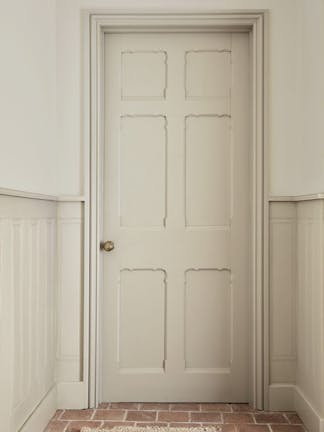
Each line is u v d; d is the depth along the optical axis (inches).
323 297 82.3
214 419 92.1
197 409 97.5
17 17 78.0
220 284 102.1
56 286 98.2
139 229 102.1
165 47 102.0
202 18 98.3
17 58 77.9
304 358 92.5
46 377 90.9
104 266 101.9
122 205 102.7
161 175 102.3
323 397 81.4
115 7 98.6
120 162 102.7
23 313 76.3
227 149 102.3
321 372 82.3
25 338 77.5
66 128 99.1
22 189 80.3
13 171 76.1
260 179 97.9
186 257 101.9
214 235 102.0
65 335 98.3
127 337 102.3
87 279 98.1
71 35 99.0
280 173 98.7
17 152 78.0
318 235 84.3
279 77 98.7
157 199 102.6
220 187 102.3
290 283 98.4
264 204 97.7
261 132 98.0
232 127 101.9
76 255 98.7
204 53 102.0
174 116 102.0
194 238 102.0
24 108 81.4
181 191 102.2
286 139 98.8
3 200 65.9
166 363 101.7
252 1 98.3
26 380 78.2
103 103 101.9
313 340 87.0
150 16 98.2
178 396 101.6
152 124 102.3
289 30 98.4
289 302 98.5
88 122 98.5
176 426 88.2
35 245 82.7
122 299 102.2
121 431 84.5
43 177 91.8
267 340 97.5
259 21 98.0
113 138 102.4
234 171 102.0
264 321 97.6
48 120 95.1
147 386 101.7
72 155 99.3
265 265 97.6
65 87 99.0
